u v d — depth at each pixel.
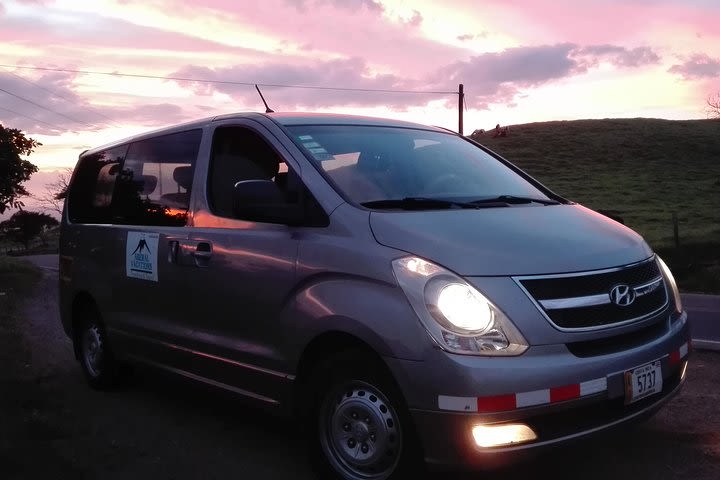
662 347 3.87
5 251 70.75
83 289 6.30
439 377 3.39
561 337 3.49
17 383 6.02
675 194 43.16
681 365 4.08
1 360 6.98
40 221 68.56
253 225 4.52
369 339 3.62
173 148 5.49
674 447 4.49
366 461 3.78
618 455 4.38
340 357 3.84
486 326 3.42
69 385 6.55
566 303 3.56
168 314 5.18
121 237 5.76
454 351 3.40
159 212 5.41
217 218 4.81
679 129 71.00
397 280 3.60
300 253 4.10
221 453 4.68
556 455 4.39
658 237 25.25
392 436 3.68
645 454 4.39
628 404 3.67
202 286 4.78
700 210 36.00
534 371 3.38
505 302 3.47
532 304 3.49
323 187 4.22
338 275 3.88
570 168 57.69
